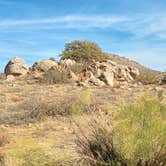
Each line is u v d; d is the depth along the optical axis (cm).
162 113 693
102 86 2950
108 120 757
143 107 686
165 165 661
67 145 789
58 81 3155
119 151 670
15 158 703
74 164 698
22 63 3691
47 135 1258
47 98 2156
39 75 3403
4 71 3775
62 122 1464
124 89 2648
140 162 660
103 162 682
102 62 3516
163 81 3136
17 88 2838
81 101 932
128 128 663
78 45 4341
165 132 659
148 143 656
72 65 3481
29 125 1497
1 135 1191
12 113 1722
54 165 693
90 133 761
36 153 698
